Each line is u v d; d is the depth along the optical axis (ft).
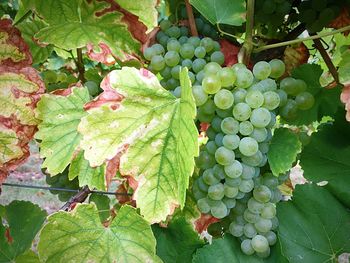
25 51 1.04
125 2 1.09
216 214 0.98
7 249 1.20
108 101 0.89
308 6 1.22
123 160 0.90
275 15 1.24
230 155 0.91
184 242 1.10
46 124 1.02
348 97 0.91
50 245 0.95
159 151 0.89
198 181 1.03
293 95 1.04
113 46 1.08
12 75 1.01
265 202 0.99
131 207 0.96
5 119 0.98
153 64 1.04
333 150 1.14
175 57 1.02
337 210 1.07
